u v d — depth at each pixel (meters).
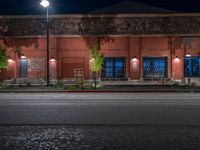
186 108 19.72
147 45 48.97
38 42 48.81
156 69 49.00
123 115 16.53
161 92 35.84
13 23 48.75
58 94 33.09
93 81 48.06
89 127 13.14
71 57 48.88
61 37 48.81
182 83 46.91
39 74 48.88
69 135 11.54
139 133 11.88
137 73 48.75
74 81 47.66
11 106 21.08
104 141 10.55
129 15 48.50
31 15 48.50
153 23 48.66
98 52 46.00
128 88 39.97
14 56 48.81
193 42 48.75
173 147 9.70
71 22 48.66
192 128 12.88
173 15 48.44
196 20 48.56
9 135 11.57
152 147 9.70
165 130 12.45
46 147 9.76
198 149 9.46
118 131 12.27
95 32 48.59
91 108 19.72
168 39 48.97
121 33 48.53
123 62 49.12
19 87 41.50
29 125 13.65
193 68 48.69
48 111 18.28
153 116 16.17
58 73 48.78
